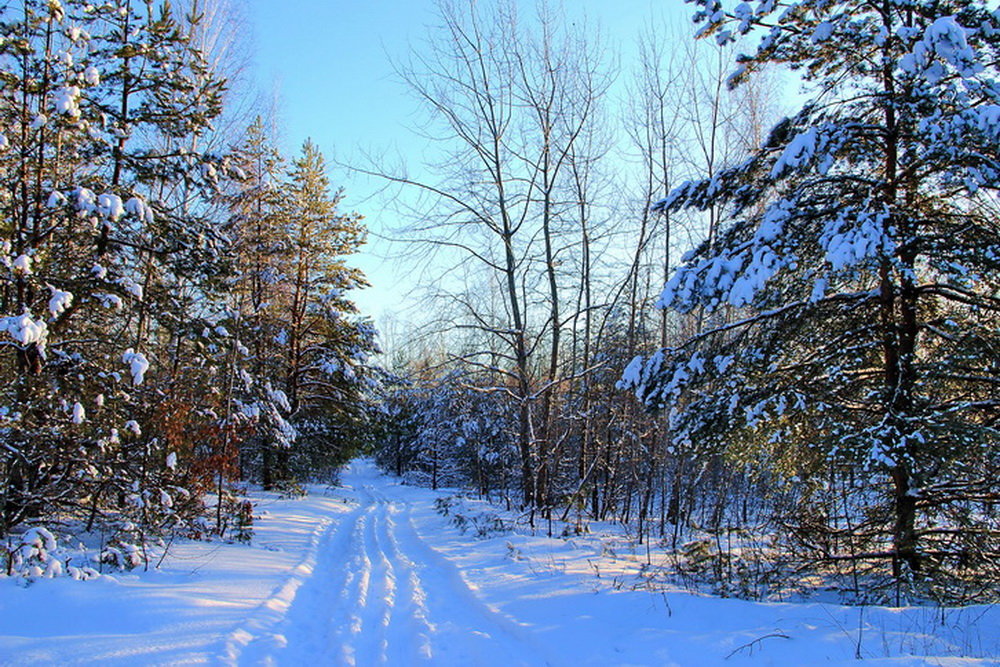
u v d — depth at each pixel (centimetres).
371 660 533
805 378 820
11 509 893
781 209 785
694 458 970
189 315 1198
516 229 1750
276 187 1978
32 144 941
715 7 837
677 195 942
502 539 1263
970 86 679
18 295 922
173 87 1127
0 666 433
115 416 1036
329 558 1094
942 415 704
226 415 1231
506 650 550
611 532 1508
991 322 761
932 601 682
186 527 1106
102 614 579
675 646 518
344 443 2584
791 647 487
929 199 815
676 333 2016
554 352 1691
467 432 2925
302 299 2473
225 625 571
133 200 1011
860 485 771
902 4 743
